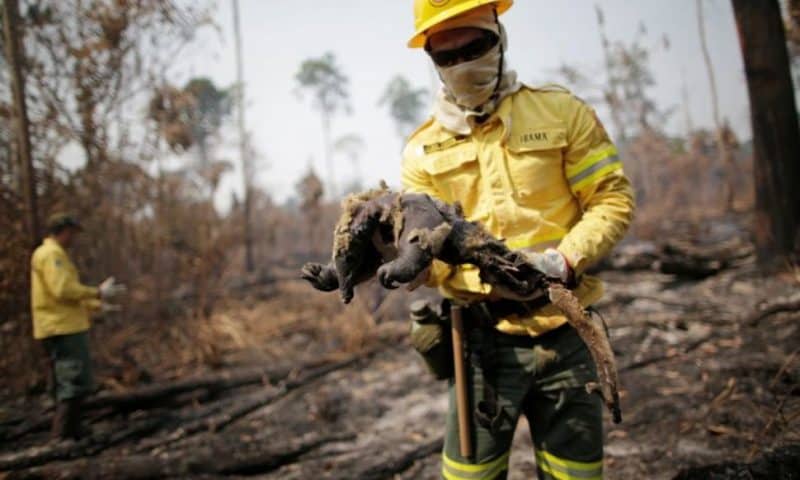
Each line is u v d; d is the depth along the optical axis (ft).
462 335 5.87
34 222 16.14
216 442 13.34
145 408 15.99
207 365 19.77
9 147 17.35
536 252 5.44
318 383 17.12
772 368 12.50
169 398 16.20
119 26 18.40
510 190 5.63
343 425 13.73
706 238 34.86
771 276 21.24
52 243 14.20
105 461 12.03
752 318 16.28
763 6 21.81
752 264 24.27
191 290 26.84
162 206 23.94
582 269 5.22
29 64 17.26
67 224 14.52
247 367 19.24
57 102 18.01
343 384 16.80
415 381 16.31
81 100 18.61
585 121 5.64
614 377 4.54
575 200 5.87
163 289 22.98
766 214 22.39
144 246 22.70
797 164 21.75
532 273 4.78
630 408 11.94
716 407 11.01
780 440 9.27
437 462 11.09
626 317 18.98
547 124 5.58
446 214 4.91
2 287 16.65
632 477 9.15
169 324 22.15
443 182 6.04
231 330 21.94
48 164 18.01
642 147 55.36
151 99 20.67
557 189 5.70
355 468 11.10
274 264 48.49
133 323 21.97
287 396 16.26
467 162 5.83
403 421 13.52
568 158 5.66
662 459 9.54
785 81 21.88
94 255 21.01
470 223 4.92
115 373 18.16
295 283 34.40
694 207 55.98
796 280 18.25
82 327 14.32
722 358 13.91
